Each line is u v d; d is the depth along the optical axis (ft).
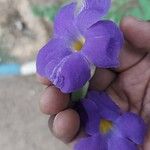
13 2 1.03
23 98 0.97
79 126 0.60
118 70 0.65
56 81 0.53
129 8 0.99
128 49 0.65
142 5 0.99
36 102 0.96
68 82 0.52
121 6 0.99
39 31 1.00
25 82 0.97
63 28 0.57
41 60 0.56
